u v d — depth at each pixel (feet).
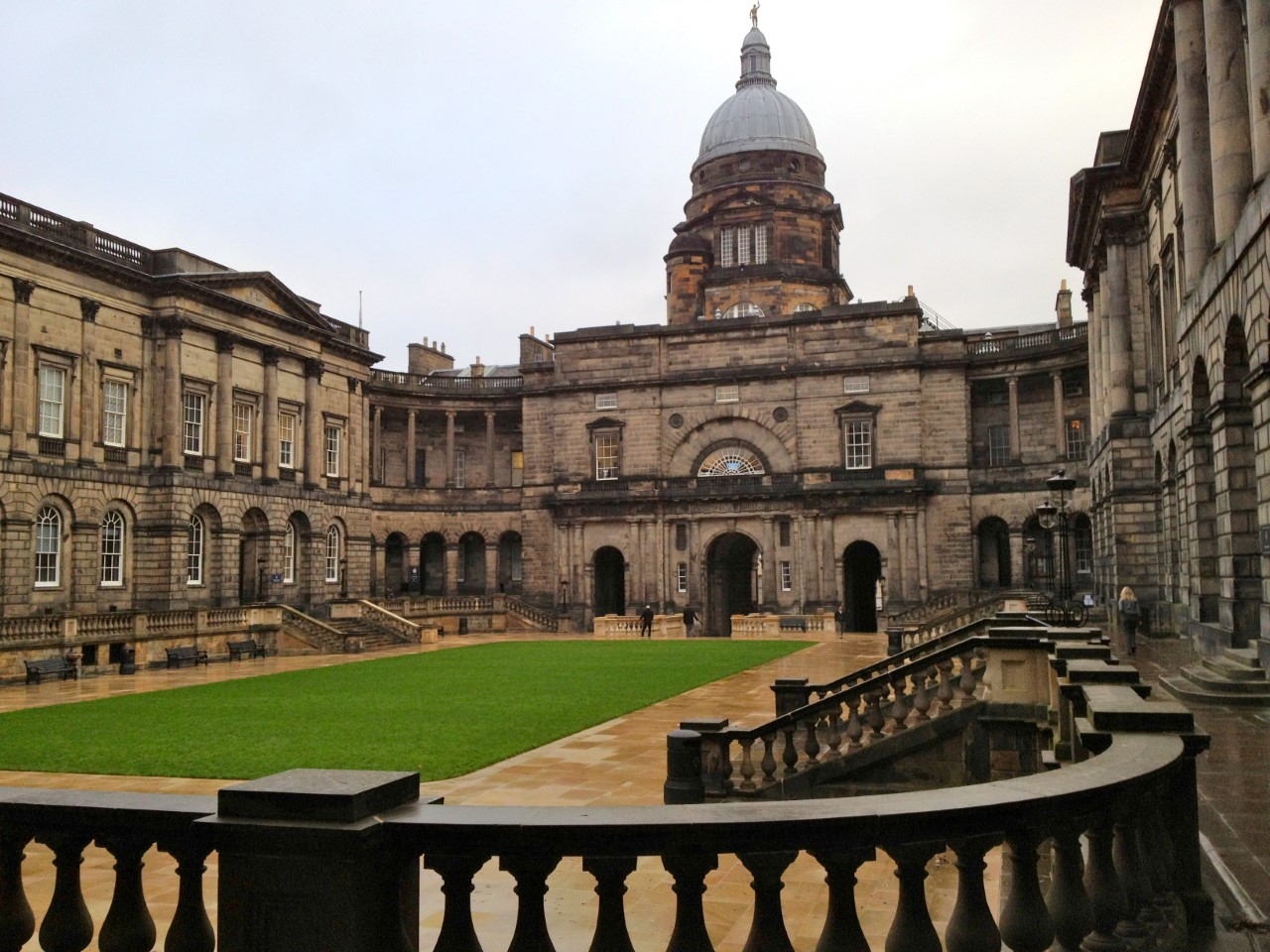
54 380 160.15
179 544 174.40
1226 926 25.04
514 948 17.74
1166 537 130.41
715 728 61.82
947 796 18.81
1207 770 44.91
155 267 179.01
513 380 283.59
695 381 248.11
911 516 230.68
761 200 276.62
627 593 248.11
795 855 17.87
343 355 224.12
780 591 238.68
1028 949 18.47
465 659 155.22
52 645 134.41
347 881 16.83
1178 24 103.45
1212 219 101.35
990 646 62.59
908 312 234.99
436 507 268.00
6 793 20.89
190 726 85.66
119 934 19.83
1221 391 87.35
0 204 151.12
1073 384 229.45
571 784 60.54
